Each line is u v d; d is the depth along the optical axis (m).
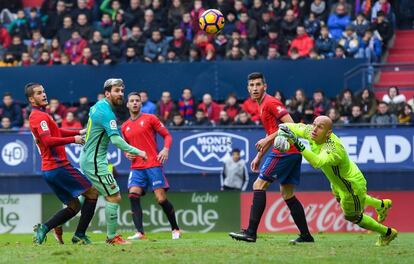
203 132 60.31
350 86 67.56
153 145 43.00
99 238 45.06
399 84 70.50
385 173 59.75
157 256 27.55
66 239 42.62
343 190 32.28
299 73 68.25
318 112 62.34
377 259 26.81
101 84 69.50
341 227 55.09
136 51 70.00
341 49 68.31
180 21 72.50
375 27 70.50
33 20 75.50
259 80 33.84
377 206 33.84
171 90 69.12
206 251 29.27
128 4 76.50
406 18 75.44
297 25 70.25
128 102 43.03
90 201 34.69
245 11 71.25
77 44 71.56
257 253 28.50
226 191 56.09
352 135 59.53
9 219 57.28
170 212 43.22
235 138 60.03
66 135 34.91
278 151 33.53
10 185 61.31
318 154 32.06
